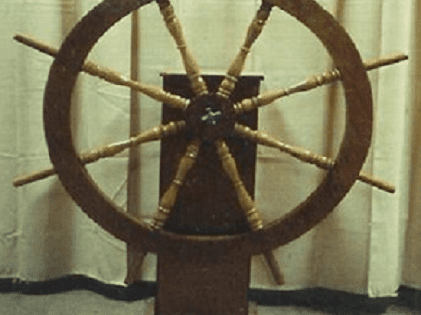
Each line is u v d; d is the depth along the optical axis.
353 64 1.26
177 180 1.32
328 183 1.32
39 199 1.73
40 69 1.66
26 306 1.74
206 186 1.36
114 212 1.34
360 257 1.71
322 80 1.29
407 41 1.59
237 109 1.29
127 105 1.65
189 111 1.28
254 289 1.79
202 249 1.36
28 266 1.76
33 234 1.74
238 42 1.64
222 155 1.30
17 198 1.75
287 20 1.63
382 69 1.60
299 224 1.35
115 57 1.62
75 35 1.25
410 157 1.74
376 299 1.74
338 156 1.31
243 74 1.34
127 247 1.74
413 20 1.67
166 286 1.41
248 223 1.35
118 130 1.67
